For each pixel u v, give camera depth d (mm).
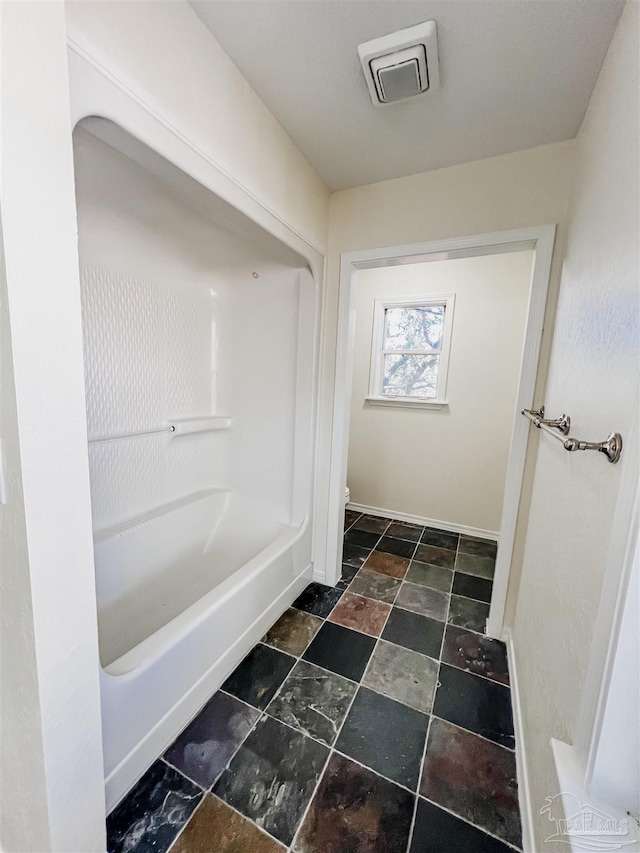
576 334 1067
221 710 1286
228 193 1176
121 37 806
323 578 2174
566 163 1411
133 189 1317
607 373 741
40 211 586
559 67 1070
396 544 2770
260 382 2197
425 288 2936
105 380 1684
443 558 2557
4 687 713
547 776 813
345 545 2730
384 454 3268
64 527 677
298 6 945
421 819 978
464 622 1844
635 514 540
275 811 983
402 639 1701
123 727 978
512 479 1624
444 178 1629
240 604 1489
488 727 1260
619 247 748
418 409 3086
